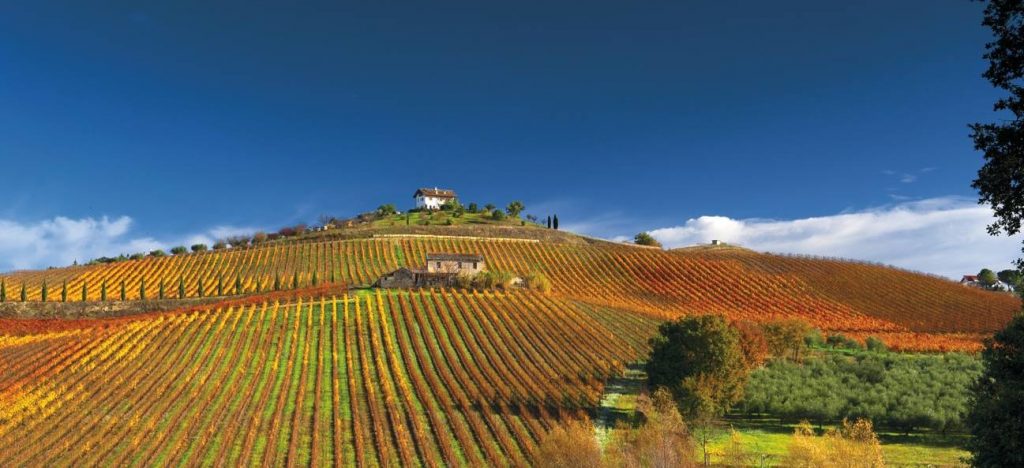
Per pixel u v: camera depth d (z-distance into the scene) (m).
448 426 58.12
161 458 51.03
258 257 143.12
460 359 77.69
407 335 86.31
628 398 65.44
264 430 56.75
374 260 140.88
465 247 154.12
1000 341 29.11
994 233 21.89
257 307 99.06
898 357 77.44
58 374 71.44
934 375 66.12
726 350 60.03
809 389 62.66
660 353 63.88
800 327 80.56
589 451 48.00
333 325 89.75
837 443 45.91
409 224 181.62
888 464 50.41
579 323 92.88
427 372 72.75
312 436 55.72
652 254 155.50
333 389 67.19
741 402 62.34
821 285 134.75
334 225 183.00
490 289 110.31
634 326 94.31
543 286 114.81
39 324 95.25
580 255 154.38
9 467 49.41
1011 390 26.81
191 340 83.25
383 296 105.25
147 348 80.12
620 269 144.88
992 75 21.08
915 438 56.22
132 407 61.91
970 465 30.22
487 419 59.22
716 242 184.25
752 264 149.12
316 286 115.94
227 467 49.53
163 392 65.81
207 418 59.22
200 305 104.56
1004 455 26.52
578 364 76.19
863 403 58.91
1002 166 20.92
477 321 92.62
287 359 76.88
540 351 80.94
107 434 55.81
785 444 55.56
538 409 61.75
